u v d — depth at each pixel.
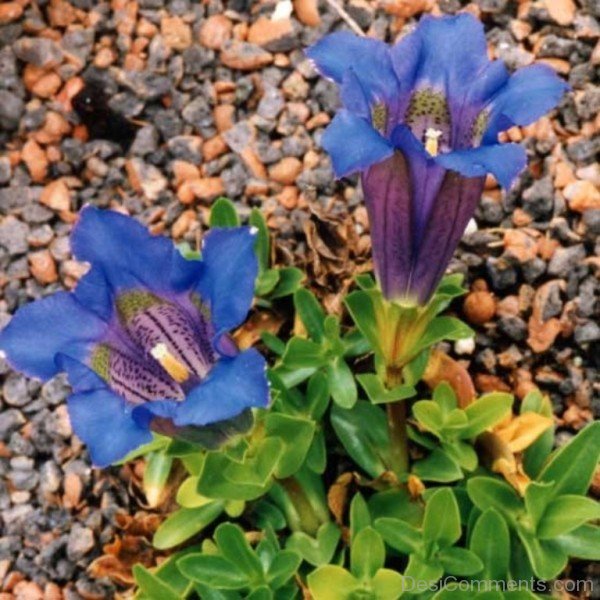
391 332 0.37
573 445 0.38
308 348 0.40
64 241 0.45
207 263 0.33
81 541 0.42
